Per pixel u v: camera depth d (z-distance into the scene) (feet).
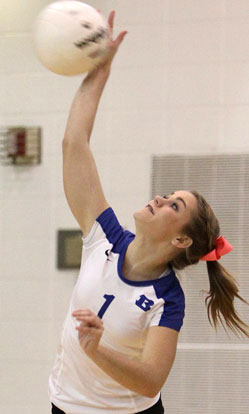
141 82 46.06
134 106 46.06
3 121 48.08
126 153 45.88
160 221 23.72
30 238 46.78
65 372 24.47
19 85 48.16
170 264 25.09
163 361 22.21
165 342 22.54
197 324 43.78
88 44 23.66
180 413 43.50
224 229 44.11
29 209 47.11
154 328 22.80
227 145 44.50
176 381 43.75
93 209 24.82
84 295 23.66
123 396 23.98
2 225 47.24
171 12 45.93
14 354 45.80
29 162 47.42
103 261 23.98
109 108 46.32
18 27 48.62
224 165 44.34
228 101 44.75
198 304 43.83
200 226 24.36
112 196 45.78
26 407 45.27
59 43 23.48
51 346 45.47
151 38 46.11
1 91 48.34
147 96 45.93
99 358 20.27
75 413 24.23
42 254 46.47
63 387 24.57
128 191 45.60
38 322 45.85
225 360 43.29
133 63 46.24
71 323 24.08
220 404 43.14
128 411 24.14
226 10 45.19
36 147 47.37
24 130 47.44
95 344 19.75
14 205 47.32
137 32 46.32
